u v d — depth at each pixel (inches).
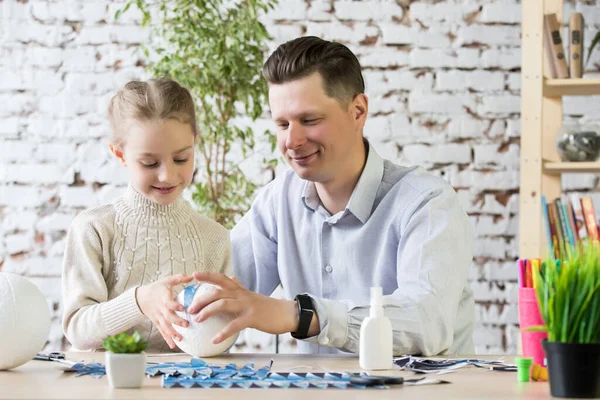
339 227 73.8
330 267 74.7
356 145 72.3
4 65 126.5
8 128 126.2
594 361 39.4
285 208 77.1
